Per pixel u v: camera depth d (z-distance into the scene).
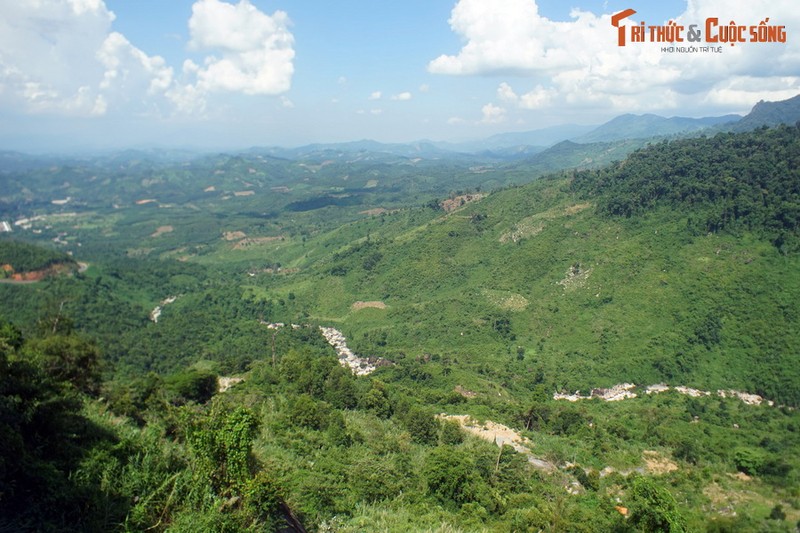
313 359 65.75
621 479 35.88
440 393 67.56
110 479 14.06
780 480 33.19
